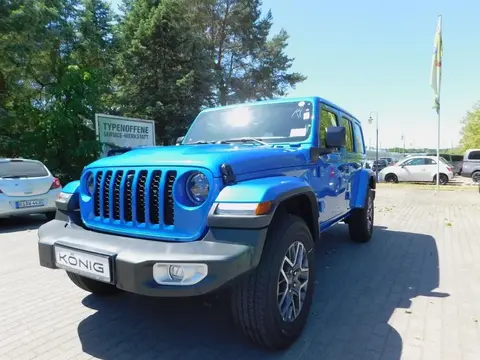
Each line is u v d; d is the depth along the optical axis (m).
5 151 13.72
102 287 3.67
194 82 20.89
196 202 2.43
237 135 4.09
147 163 2.61
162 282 2.22
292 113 4.00
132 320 3.26
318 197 3.78
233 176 2.46
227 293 3.70
